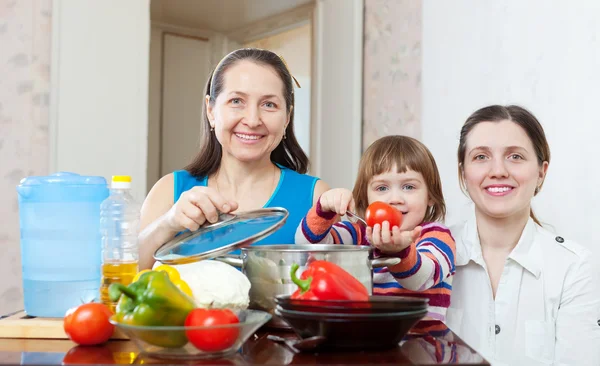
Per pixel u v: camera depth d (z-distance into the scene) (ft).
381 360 2.61
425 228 4.99
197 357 2.68
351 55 10.57
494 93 8.25
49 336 3.32
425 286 4.23
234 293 3.06
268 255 3.22
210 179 5.25
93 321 2.94
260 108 4.63
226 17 14.16
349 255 3.15
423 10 9.39
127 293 2.71
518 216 5.31
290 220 5.09
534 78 7.68
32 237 3.60
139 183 9.20
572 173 7.20
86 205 3.67
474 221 5.54
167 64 14.82
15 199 8.50
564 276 5.23
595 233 6.90
